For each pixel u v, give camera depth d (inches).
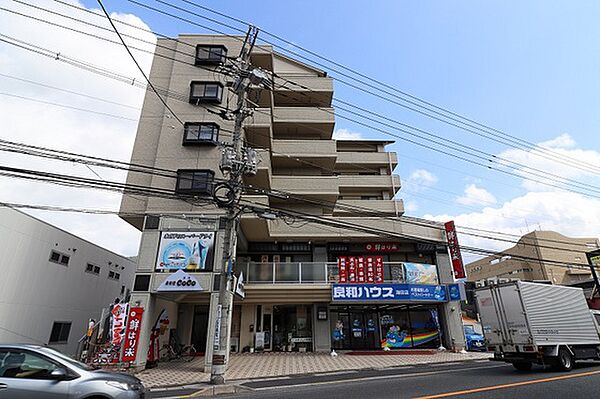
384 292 687.1
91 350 530.3
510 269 1846.7
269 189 771.4
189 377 435.8
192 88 690.8
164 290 535.8
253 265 701.9
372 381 367.6
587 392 287.7
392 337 730.8
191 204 595.5
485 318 473.1
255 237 742.5
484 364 519.2
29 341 569.6
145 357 514.6
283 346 715.4
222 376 375.6
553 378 356.8
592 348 474.6
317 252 780.0
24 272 565.9
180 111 677.3
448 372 425.7
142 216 595.8
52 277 631.8
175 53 739.4
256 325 722.8
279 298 700.7
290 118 875.4
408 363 536.7
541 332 425.1
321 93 913.5
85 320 724.0
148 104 699.4
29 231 579.8
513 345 433.7
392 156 1055.0
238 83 471.5
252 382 397.4
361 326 736.3
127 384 220.1
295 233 749.9
